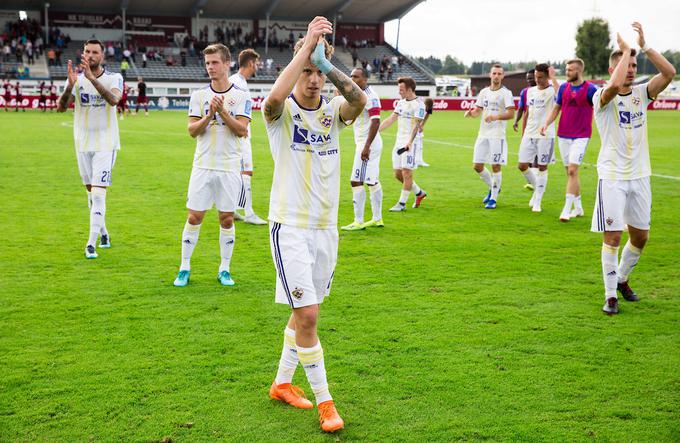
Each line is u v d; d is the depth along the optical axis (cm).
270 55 4994
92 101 664
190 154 1639
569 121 895
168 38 4950
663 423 344
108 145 679
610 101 520
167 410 353
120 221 855
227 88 577
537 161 984
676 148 1891
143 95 3294
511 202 1058
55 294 549
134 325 478
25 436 324
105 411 350
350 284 592
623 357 430
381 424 342
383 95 4838
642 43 500
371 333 468
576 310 525
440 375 399
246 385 385
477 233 819
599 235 812
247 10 4994
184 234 581
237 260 677
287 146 344
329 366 411
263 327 478
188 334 462
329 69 329
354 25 5488
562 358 427
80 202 977
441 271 640
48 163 1395
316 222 349
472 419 347
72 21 4694
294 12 5144
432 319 499
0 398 362
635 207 528
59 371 398
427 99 1001
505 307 530
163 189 1114
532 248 740
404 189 961
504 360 423
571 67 872
